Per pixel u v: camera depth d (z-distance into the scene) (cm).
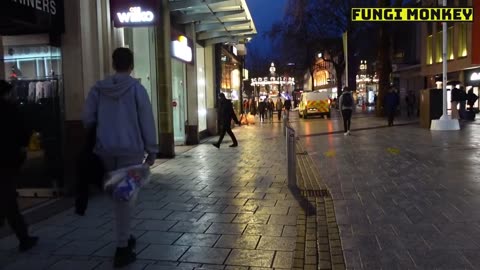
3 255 485
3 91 489
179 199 729
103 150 435
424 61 4044
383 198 700
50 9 710
